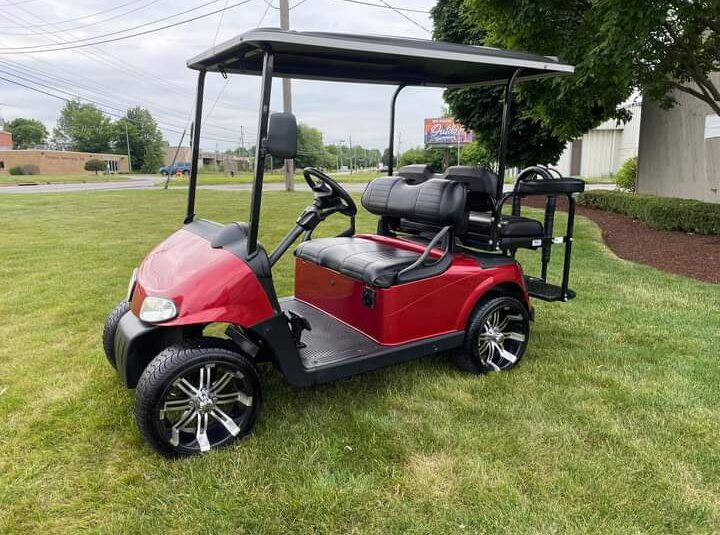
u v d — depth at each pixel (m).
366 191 3.61
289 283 4.88
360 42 2.35
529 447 2.30
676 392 2.80
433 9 11.24
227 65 2.84
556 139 10.42
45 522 1.85
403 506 1.93
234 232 2.40
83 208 11.42
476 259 3.04
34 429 2.40
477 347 3.00
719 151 8.65
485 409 2.63
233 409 2.40
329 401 2.70
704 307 4.23
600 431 2.44
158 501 1.95
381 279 2.64
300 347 2.60
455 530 1.82
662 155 9.98
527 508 1.92
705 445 2.33
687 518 1.89
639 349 3.40
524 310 3.17
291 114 2.18
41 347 3.36
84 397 2.69
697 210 7.43
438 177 3.57
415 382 2.94
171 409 2.18
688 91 6.64
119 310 2.75
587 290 4.72
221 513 1.88
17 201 13.12
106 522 1.85
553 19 6.14
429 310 2.80
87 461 2.18
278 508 1.91
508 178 22.25
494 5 6.03
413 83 3.54
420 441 2.34
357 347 2.67
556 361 3.23
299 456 2.23
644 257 6.24
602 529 1.83
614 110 7.50
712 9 4.90
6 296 4.45
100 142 69.50
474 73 3.27
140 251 6.38
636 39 4.99
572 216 3.25
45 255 6.12
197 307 2.17
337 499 1.96
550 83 6.36
